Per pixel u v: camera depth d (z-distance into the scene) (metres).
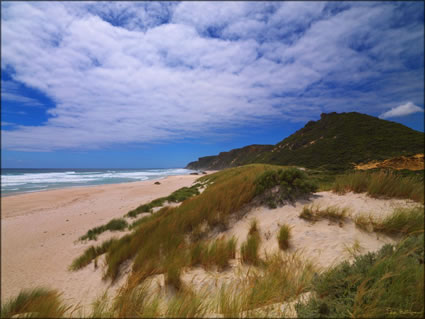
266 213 5.94
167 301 2.67
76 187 32.72
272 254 3.79
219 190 8.29
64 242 9.66
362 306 1.83
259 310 2.10
